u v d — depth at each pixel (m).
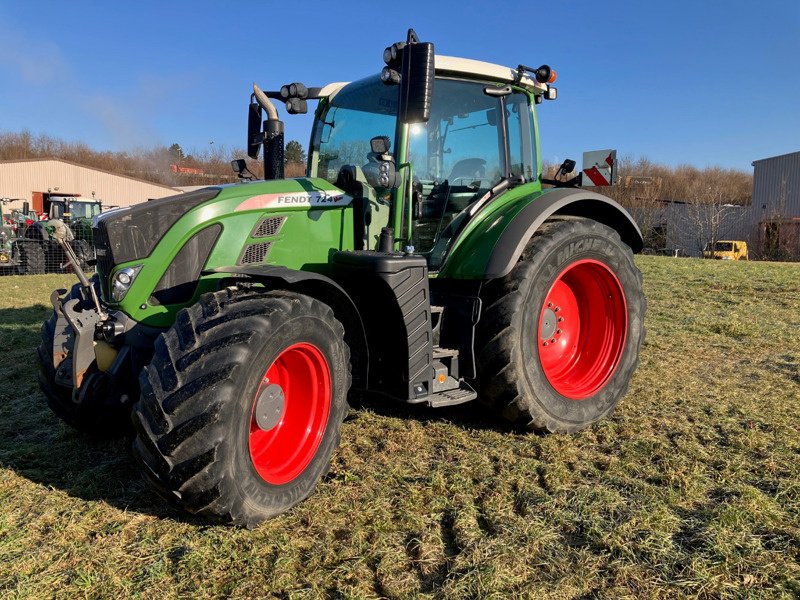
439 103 3.57
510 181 3.96
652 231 32.97
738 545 2.26
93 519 2.57
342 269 3.11
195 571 2.20
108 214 2.96
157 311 2.86
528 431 3.50
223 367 2.31
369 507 2.61
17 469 3.06
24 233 15.59
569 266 3.59
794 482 2.71
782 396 3.96
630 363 3.83
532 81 4.06
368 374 3.19
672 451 3.12
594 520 2.44
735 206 33.22
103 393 2.85
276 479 2.57
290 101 3.98
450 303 3.46
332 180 3.82
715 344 5.42
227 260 2.97
